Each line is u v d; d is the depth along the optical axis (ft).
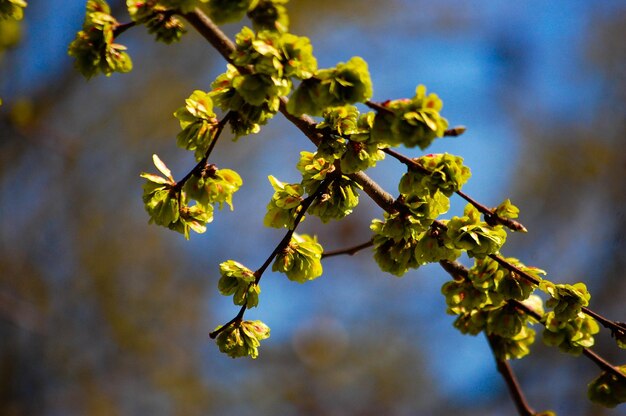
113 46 8.45
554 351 31.78
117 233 35.55
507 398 35.91
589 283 32.35
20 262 32.94
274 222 9.32
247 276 9.13
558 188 35.91
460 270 10.14
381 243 9.61
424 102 7.41
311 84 7.52
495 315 10.29
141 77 35.47
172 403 36.14
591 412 30.42
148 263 36.35
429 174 8.63
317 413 38.73
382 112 7.53
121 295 35.35
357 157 8.58
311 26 36.70
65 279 34.09
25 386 32.71
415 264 9.54
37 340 33.22
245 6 7.34
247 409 37.96
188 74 36.01
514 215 9.02
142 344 35.58
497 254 9.76
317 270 9.45
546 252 34.53
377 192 9.23
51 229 33.88
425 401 38.50
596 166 35.45
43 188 33.17
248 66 7.50
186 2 7.46
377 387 39.27
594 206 34.55
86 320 34.42
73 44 8.32
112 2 28.60
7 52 24.44
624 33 37.45
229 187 9.01
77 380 33.81
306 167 9.27
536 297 10.82
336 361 39.73
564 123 37.32
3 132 28.78
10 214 32.73
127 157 35.47
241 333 9.37
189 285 37.37
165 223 8.96
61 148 31.45
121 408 34.68
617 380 10.09
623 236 32.71
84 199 34.50
